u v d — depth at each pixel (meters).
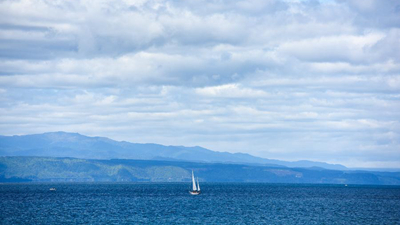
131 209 172.75
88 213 157.12
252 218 145.25
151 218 143.00
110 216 148.00
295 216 152.62
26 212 160.62
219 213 159.50
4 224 129.50
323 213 164.12
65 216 147.75
